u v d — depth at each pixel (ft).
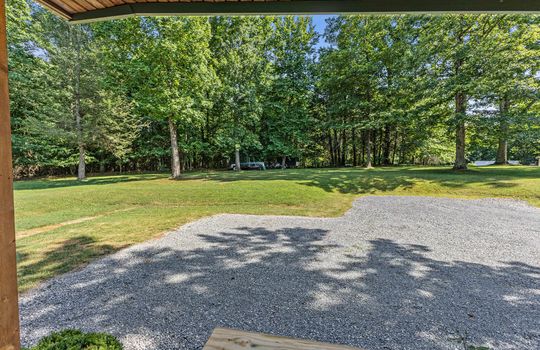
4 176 3.38
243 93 52.16
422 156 73.67
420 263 11.07
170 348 6.05
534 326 6.86
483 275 9.91
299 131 65.51
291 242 13.88
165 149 65.51
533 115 33.73
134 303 8.00
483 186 27.81
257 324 6.95
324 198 26.50
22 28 41.73
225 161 76.28
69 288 8.93
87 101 42.80
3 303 3.38
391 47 50.62
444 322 7.02
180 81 37.81
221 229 16.34
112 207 23.94
